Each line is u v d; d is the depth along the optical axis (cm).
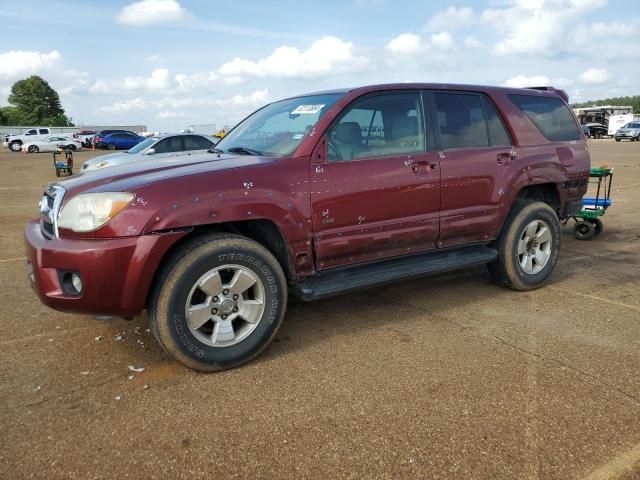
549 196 509
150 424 272
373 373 324
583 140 519
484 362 336
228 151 402
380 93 395
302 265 355
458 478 228
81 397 300
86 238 298
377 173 376
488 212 441
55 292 303
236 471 235
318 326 403
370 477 229
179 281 307
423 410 281
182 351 313
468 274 539
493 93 461
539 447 247
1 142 5872
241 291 330
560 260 590
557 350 352
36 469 238
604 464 235
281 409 284
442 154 412
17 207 1083
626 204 989
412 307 443
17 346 371
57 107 12000
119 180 320
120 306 302
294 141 366
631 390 298
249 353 333
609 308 431
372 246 382
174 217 302
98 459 244
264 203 328
